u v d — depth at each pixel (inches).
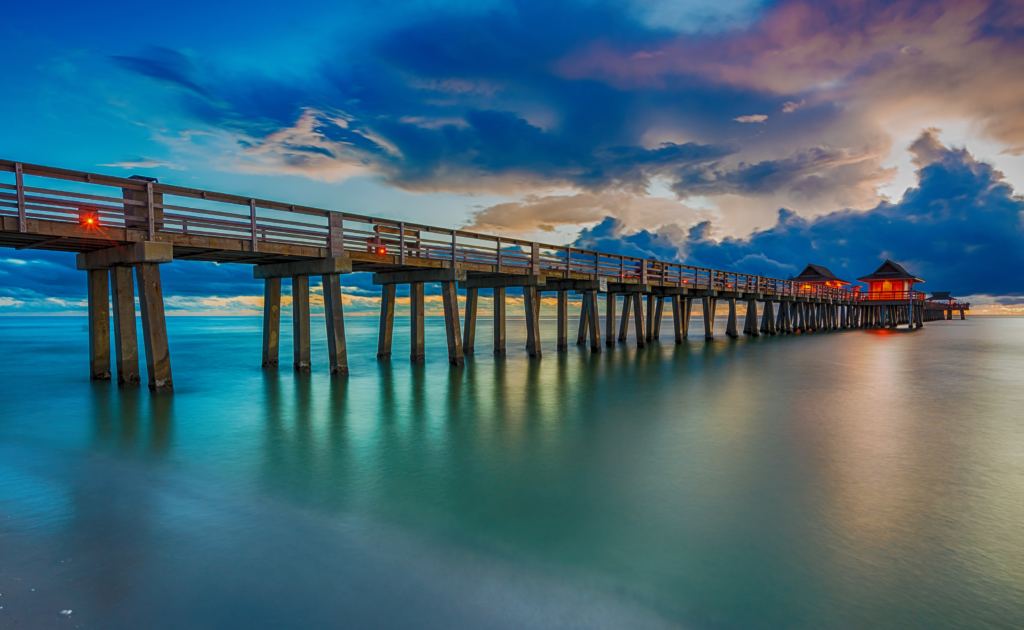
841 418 390.3
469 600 148.5
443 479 252.2
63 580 157.0
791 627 137.5
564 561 171.9
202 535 188.9
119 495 228.4
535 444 315.9
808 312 1720.0
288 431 342.6
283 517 205.8
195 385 518.6
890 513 212.5
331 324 533.3
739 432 346.9
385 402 438.6
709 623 139.0
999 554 177.6
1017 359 829.8
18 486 239.3
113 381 504.7
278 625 135.7
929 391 515.8
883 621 140.3
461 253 636.7
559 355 822.5
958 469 269.9
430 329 2085.4
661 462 280.8
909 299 1978.3
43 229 348.2
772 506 219.9
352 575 161.8
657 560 172.6
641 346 983.0
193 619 137.9
